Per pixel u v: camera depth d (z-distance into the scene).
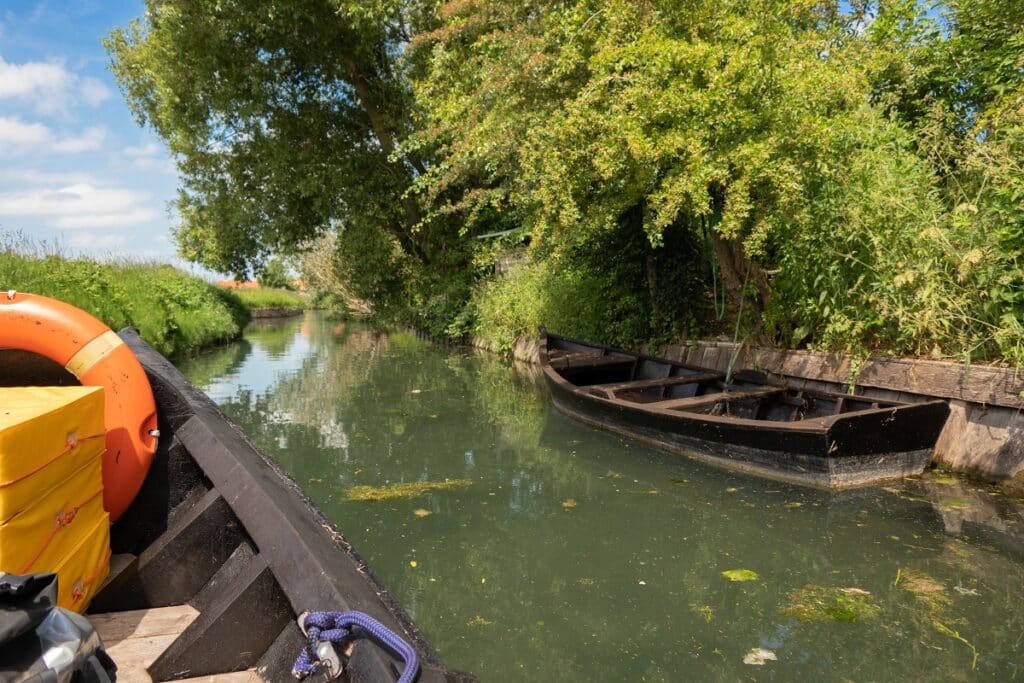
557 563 4.16
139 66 18.42
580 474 5.96
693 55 5.95
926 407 5.17
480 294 16.69
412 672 1.49
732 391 7.12
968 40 7.64
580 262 10.66
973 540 4.25
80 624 1.53
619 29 6.62
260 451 2.96
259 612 2.04
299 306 58.62
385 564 4.16
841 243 6.43
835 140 6.27
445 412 8.98
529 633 3.37
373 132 18.16
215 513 2.53
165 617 2.32
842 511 4.79
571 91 7.79
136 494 2.67
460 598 3.73
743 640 3.25
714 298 9.18
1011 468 5.02
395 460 6.56
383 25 15.38
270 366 14.59
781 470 5.49
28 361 2.70
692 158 5.96
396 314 19.97
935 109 7.11
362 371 13.55
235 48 16.03
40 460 1.78
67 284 11.66
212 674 1.97
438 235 18.09
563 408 8.48
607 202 7.18
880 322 6.09
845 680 2.89
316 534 2.21
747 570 3.99
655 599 3.69
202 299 20.75
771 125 6.06
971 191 6.26
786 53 6.04
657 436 6.63
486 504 5.21
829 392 6.20
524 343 14.03
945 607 3.46
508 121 8.54
